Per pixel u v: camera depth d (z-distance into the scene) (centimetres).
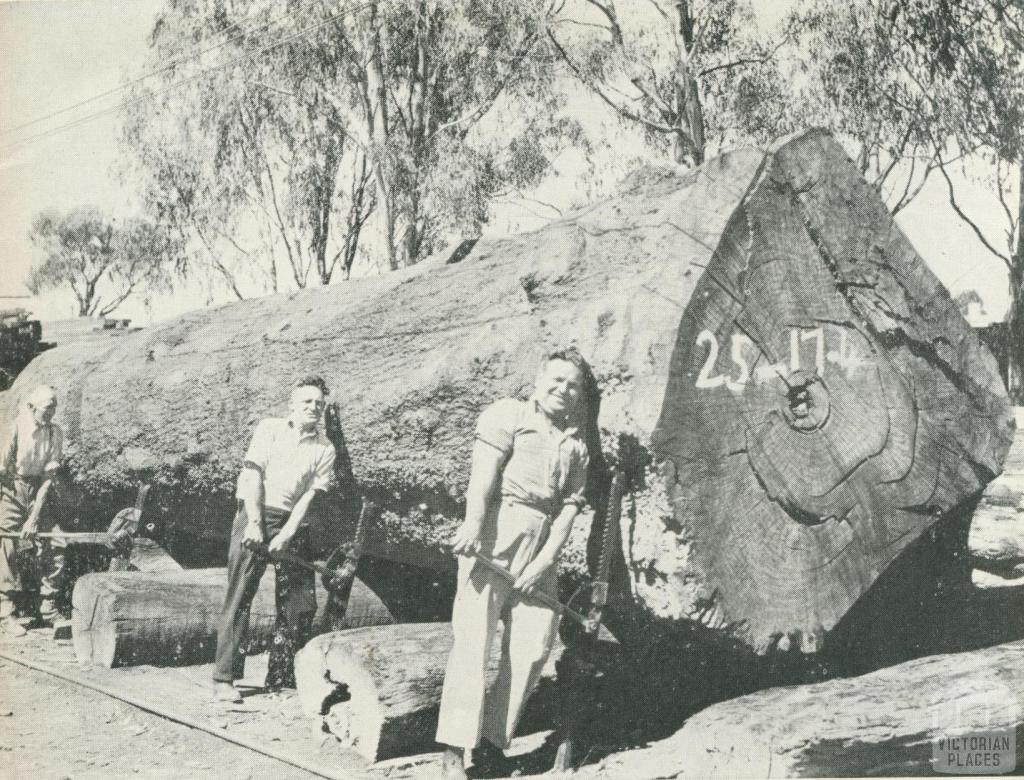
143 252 1681
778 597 455
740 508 448
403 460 556
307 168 1580
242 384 696
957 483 526
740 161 470
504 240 592
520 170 1360
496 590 435
